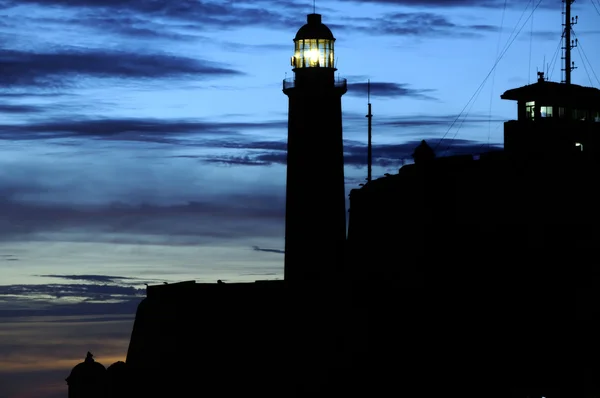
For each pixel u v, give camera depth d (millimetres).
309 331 114375
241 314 119562
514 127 111000
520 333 100875
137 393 123812
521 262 104250
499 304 103562
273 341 116250
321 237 132625
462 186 111625
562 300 101000
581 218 104125
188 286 125312
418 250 113500
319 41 134750
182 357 121750
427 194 114188
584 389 96500
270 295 119562
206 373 118875
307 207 133000
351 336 111500
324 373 111000
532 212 105562
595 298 100062
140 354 128250
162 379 122625
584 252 102688
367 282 116375
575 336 98812
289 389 112625
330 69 134125
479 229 108625
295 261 133125
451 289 107750
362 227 127125
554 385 97625
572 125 109125
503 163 109125
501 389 99375
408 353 106125
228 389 116688
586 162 107000
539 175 106312
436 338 105125
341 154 134875
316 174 133000
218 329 120125
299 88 133625
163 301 127812
